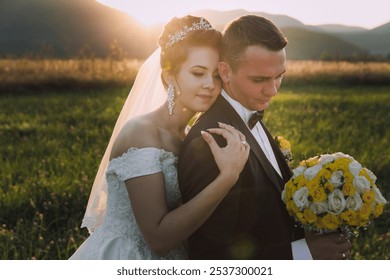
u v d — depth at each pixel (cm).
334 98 1596
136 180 278
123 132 293
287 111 1296
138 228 303
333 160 282
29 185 696
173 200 295
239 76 274
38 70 1978
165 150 292
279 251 271
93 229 352
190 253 291
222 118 279
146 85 344
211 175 265
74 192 677
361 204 272
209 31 280
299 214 272
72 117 1257
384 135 1107
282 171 310
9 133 1049
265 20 276
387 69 2216
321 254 274
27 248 534
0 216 616
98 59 2202
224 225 267
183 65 283
